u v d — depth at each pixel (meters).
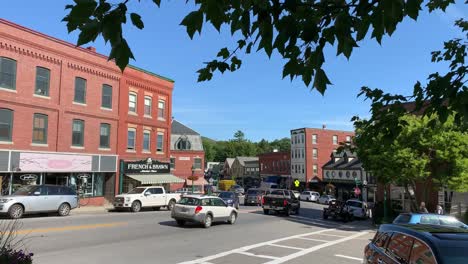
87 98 30.73
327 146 71.00
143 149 36.69
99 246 13.16
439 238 5.84
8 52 25.11
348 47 2.89
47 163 27.23
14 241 12.94
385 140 4.88
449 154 22.62
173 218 21.34
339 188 56.50
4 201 20.36
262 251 13.59
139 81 36.06
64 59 28.84
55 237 14.60
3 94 24.81
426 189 29.77
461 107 4.03
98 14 2.42
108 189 33.00
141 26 2.53
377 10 2.70
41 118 27.30
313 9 3.12
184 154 57.09
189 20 2.59
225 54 4.61
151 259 11.34
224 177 114.69
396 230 7.03
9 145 25.11
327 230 22.28
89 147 30.80
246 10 3.00
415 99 4.66
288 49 2.93
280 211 31.83
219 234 17.70
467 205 30.91
